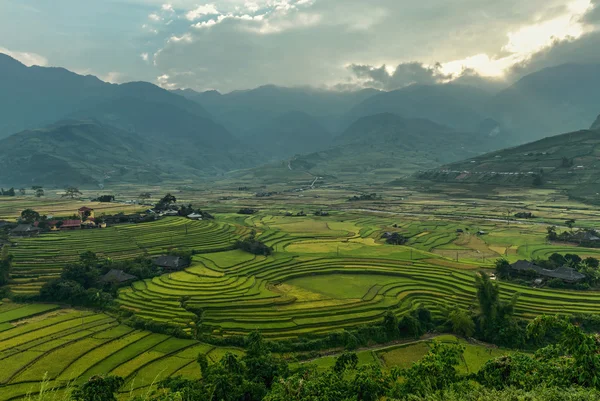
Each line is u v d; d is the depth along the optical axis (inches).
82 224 6097.4
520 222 7721.5
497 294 3107.8
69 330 2997.0
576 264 4421.8
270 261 4845.0
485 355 2736.2
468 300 3592.5
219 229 6397.6
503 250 5610.2
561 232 6545.3
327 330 3006.9
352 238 6471.5
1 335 2898.6
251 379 1876.2
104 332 2967.5
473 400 1194.6
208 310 3319.4
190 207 7652.6
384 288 3882.9
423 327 3157.0
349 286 3976.4
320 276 4362.7
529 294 3646.7
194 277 4173.2
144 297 3565.5
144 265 4343.0
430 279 4114.2
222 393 1701.5
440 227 7381.9
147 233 5871.1
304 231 7017.7
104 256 4726.9
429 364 1556.3
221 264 4675.2
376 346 2923.2
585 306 3383.4
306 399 1493.6
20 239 5246.1
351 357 1982.0
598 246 5669.3
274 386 1641.2
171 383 1967.3
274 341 2829.7
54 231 5821.9
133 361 2546.8
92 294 3545.8
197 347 2760.8
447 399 1259.2
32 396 2118.6
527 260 4628.4
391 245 5871.1
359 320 3161.9
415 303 3533.5
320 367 2541.8
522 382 1379.2
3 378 2304.4
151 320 3090.6
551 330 3048.7
